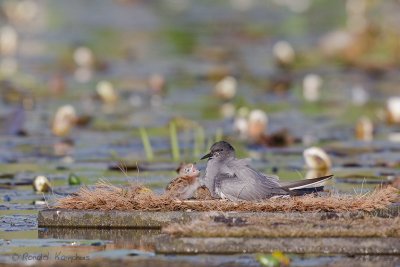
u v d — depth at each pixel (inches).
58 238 380.5
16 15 1342.3
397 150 609.3
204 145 625.6
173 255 354.3
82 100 816.9
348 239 360.5
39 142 641.6
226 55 1080.2
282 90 870.4
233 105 795.4
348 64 1015.0
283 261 342.3
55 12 1455.5
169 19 1413.6
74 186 490.9
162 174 522.9
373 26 1064.2
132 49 1115.9
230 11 1510.8
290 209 386.3
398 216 380.5
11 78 909.2
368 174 524.7
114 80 917.8
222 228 362.3
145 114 755.4
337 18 1373.0
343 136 664.4
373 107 786.2
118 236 383.6
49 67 978.7
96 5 1574.8
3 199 461.7
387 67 983.0
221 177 405.7
